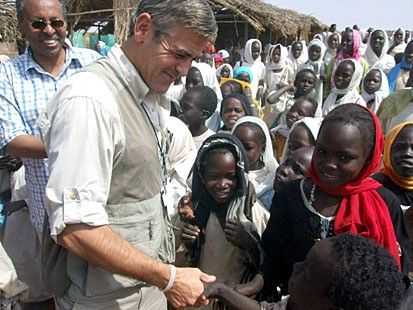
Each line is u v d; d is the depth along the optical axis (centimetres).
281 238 229
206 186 255
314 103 532
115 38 1186
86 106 171
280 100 724
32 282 321
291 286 168
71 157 168
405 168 297
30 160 285
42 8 276
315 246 160
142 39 181
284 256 231
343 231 210
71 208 167
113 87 181
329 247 156
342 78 625
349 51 886
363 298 145
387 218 211
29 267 319
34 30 279
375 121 209
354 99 622
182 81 665
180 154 331
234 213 249
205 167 255
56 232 171
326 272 152
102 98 174
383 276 147
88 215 167
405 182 300
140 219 191
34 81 288
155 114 199
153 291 210
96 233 170
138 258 176
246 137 345
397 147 300
